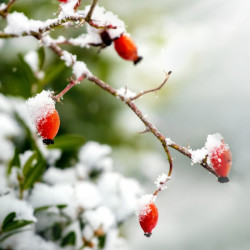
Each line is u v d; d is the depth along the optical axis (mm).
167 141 542
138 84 978
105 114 872
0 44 729
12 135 661
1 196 594
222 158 529
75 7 543
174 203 1044
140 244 877
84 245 626
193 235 956
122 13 1009
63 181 658
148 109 1016
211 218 1005
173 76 1045
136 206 549
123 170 823
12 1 549
